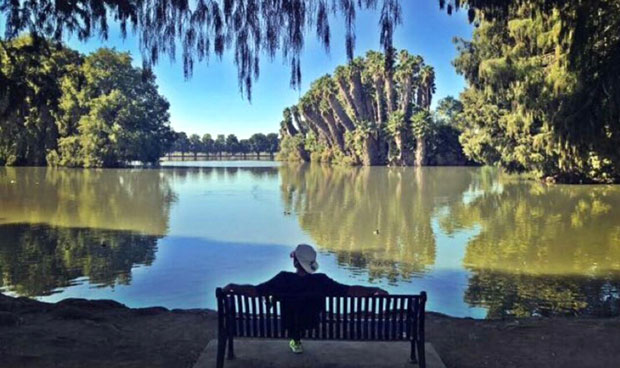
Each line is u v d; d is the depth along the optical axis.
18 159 85.38
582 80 12.76
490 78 27.75
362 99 107.06
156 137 95.75
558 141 16.55
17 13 7.20
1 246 19.50
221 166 105.50
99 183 53.41
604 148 14.82
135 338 5.41
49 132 78.81
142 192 44.00
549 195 38.25
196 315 6.36
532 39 24.56
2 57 9.04
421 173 72.94
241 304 4.33
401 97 101.81
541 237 21.09
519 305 11.75
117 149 84.38
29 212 30.23
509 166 55.03
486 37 34.72
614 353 5.01
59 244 20.00
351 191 45.25
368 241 20.83
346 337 4.32
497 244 19.72
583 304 11.76
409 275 14.89
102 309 6.62
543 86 21.88
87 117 84.06
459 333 5.64
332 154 117.06
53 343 5.14
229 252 18.45
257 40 5.13
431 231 23.25
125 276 14.82
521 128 44.44
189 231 23.31
